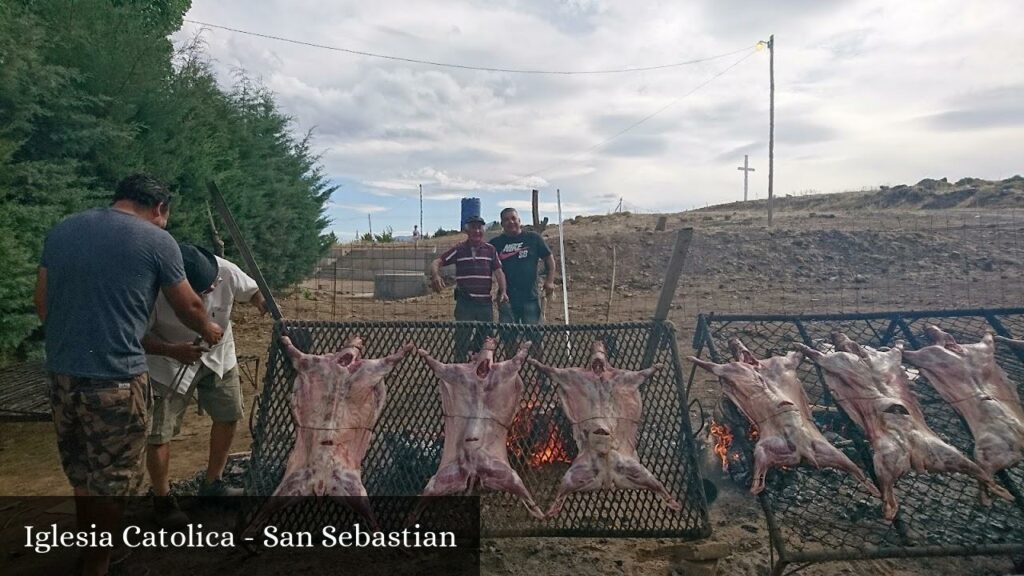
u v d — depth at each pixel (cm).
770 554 360
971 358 408
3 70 777
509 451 411
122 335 332
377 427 446
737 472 467
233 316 1227
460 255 654
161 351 395
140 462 345
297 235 1645
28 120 845
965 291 1356
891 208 2880
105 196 955
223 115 1472
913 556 338
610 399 381
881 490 358
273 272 1577
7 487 480
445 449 377
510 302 675
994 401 388
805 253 1812
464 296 649
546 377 436
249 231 1456
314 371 387
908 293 1376
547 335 448
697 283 1655
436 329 443
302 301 1507
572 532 377
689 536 378
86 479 329
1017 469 451
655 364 400
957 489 436
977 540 375
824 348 462
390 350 439
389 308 1413
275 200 1577
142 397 344
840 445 469
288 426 409
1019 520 394
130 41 1066
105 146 962
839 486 445
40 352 782
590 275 1758
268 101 1691
